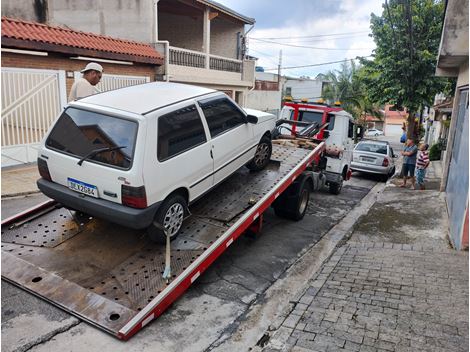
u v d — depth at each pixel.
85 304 3.87
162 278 4.16
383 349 3.53
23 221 5.19
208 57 17.39
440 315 4.06
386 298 4.43
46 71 9.91
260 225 6.09
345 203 9.94
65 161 4.51
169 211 4.56
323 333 3.79
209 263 4.58
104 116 4.45
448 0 6.84
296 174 6.93
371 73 16.00
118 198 4.20
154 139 4.25
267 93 29.61
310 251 6.21
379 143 16.33
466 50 6.84
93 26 14.91
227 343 3.81
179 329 3.96
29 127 9.66
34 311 3.90
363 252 5.89
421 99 14.61
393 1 14.15
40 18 15.55
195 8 16.91
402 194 10.02
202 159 4.96
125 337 3.55
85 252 4.62
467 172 5.77
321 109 10.03
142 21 14.22
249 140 6.08
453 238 6.31
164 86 5.48
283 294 4.80
